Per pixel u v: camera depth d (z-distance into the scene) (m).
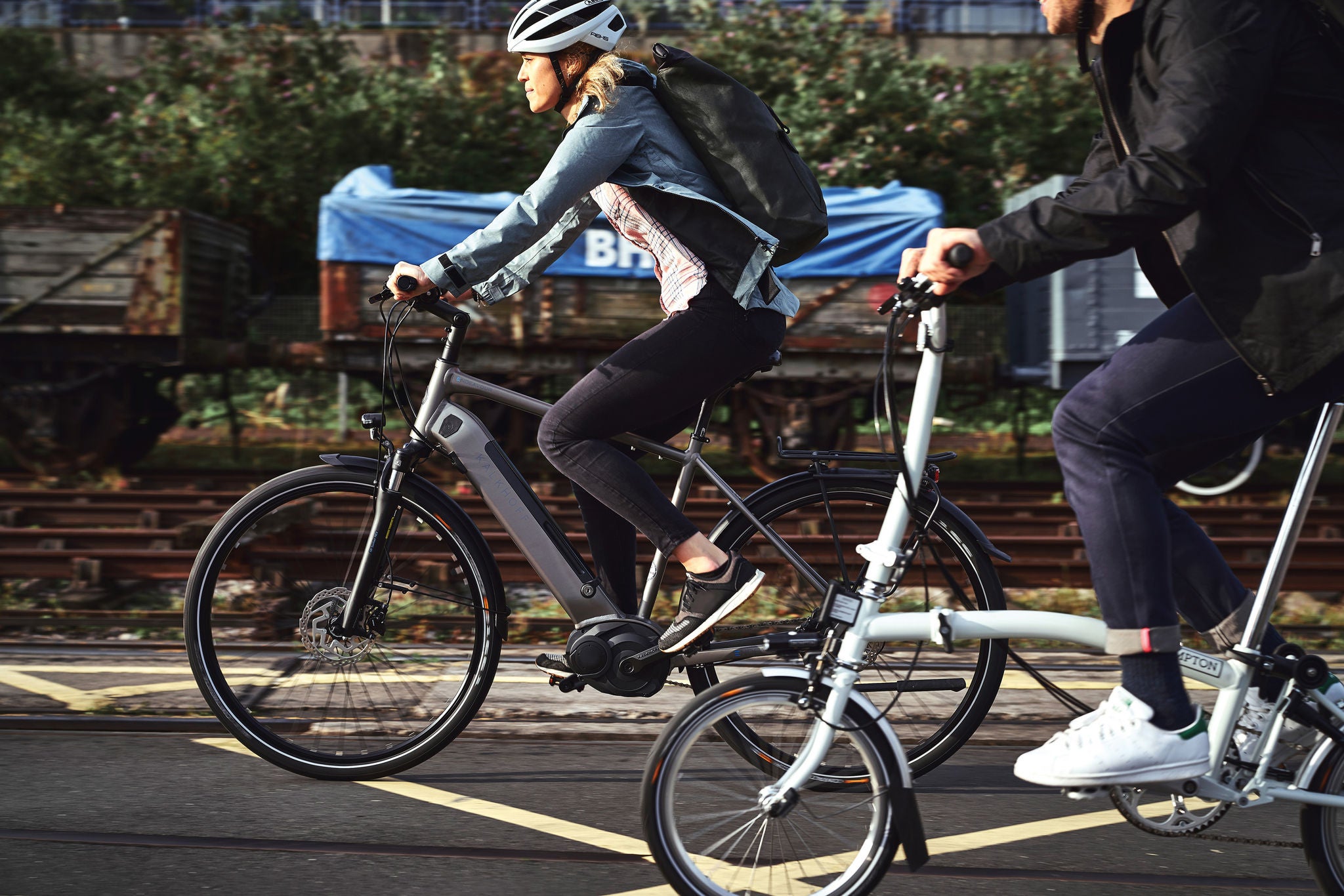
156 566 5.22
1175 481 2.28
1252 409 2.12
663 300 2.82
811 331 8.79
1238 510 7.77
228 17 15.30
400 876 2.51
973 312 10.24
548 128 13.99
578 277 8.75
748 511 3.02
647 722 3.62
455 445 2.94
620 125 2.63
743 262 2.65
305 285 13.93
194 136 13.52
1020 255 1.98
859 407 9.77
